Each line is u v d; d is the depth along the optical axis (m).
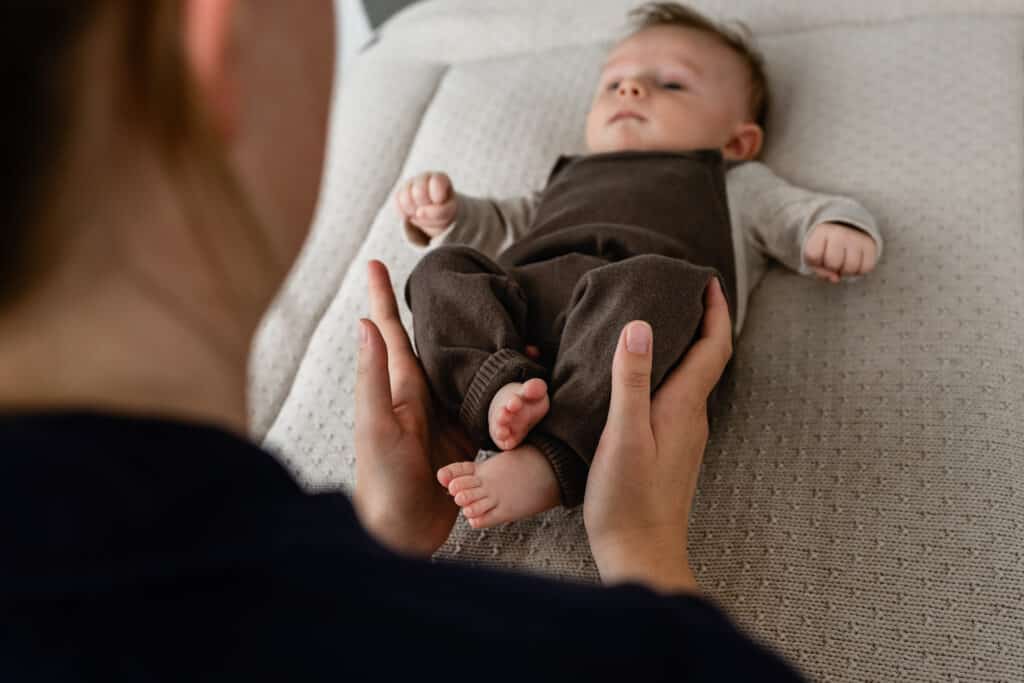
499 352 0.87
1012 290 1.01
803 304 1.08
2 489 0.25
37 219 0.26
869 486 0.88
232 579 0.27
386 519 0.82
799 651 0.79
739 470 0.93
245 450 0.29
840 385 0.97
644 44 1.36
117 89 0.27
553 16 1.58
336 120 1.51
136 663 0.26
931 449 0.90
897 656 0.78
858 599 0.81
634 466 0.73
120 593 0.26
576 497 0.83
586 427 0.82
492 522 0.80
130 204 0.27
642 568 0.70
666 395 0.82
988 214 1.10
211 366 0.31
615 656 0.31
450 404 0.89
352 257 1.30
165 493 0.27
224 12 0.27
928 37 1.33
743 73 1.35
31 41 0.25
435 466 0.90
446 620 0.29
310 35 0.33
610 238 1.02
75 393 0.27
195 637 0.26
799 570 0.84
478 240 1.19
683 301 0.87
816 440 0.93
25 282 0.26
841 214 1.07
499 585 0.32
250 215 0.32
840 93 1.32
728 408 0.99
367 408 0.82
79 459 0.26
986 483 0.86
